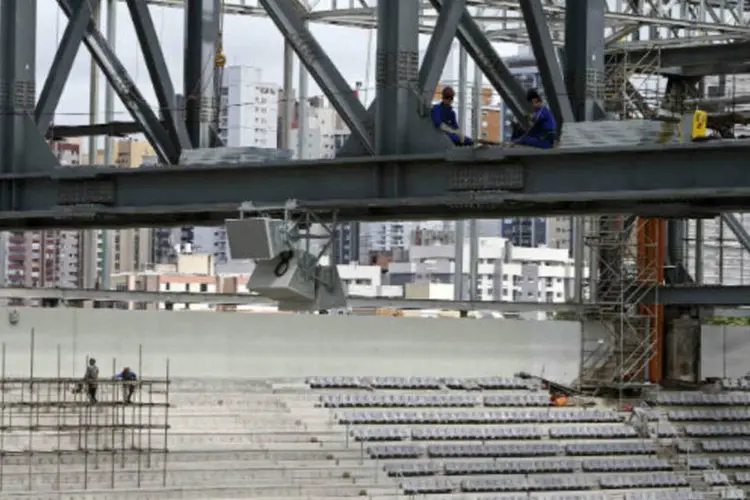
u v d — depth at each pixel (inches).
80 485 2343.8
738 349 3590.1
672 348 3481.8
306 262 1649.9
